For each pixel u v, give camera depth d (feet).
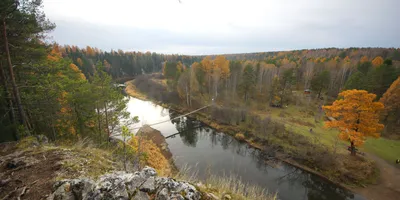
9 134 31.81
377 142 70.69
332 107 60.54
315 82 121.90
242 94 135.95
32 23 29.45
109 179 11.00
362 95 54.60
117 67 291.58
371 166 56.80
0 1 23.45
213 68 150.92
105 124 51.75
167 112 136.26
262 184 56.29
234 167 64.90
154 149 67.00
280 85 129.70
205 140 89.86
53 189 12.05
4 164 16.44
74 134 46.75
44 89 34.81
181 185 10.41
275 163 67.21
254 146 80.02
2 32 26.91
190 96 140.97
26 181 13.51
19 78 35.91
